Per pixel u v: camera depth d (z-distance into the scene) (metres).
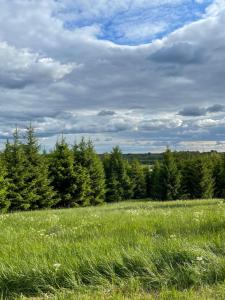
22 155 47.56
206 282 5.14
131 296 4.86
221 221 9.05
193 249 5.86
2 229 10.84
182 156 74.62
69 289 5.24
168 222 9.59
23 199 46.59
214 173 70.31
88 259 5.75
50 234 8.93
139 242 6.75
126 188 70.00
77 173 52.97
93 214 15.16
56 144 53.09
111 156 69.88
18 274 5.54
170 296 4.73
